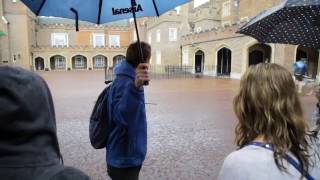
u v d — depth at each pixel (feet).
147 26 155.33
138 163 8.38
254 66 4.84
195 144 21.44
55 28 178.40
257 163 4.18
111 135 8.32
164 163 17.62
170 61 134.72
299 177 4.14
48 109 3.04
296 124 4.41
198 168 16.83
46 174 2.78
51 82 80.74
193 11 145.18
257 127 4.50
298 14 8.79
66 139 22.85
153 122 28.96
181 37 130.82
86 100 44.83
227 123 28.30
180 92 54.44
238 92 4.87
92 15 7.99
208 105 39.34
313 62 78.74
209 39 106.11
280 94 4.46
